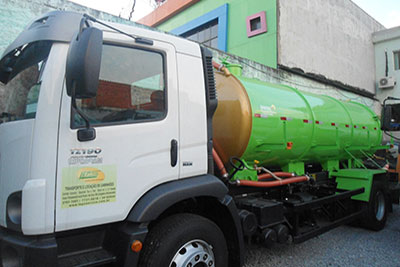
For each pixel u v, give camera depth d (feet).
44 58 7.27
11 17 16.26
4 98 8.61
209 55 10.16
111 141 7.47
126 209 7.60
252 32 38.17
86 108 7.29
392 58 56.18
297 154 14.42
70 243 7.30
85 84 6.09
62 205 6.73
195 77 9.48
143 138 8.01
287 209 12.67
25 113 7.29
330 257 13.79
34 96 7.13
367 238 16.61
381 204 18.62
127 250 7.34
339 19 47.57
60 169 6.76
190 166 9.01
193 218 8.85
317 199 14.17
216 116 12.35
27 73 7.73
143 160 7.98
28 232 6.41
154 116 8.39
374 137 21.02
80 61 6.06
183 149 8.88
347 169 18.62
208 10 44.88
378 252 14.48
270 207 11.48
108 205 7.34
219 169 11.14
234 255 10.05
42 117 6.73
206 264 8.87
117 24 8.14
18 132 7.13
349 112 18.89
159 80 8.65
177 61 9.12
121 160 7.59
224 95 12.32
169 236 8.14
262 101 12.52
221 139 12.14
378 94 57.57
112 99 7.72
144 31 8.61
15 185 6.95
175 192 8.25
